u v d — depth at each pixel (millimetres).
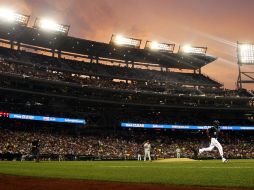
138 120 60656
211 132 18938
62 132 54875
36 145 30484
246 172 10555
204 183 7398
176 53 69375
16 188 6852
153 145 57406
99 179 8789
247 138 65250
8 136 46781
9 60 53906
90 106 58844
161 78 69438
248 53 70125
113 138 57750
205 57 71438
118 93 59750
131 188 6707
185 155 52812
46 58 61031
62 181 8211
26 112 50625
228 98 63688
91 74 62469
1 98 50312
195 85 70312
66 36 58125
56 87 55000
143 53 67562
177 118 64688
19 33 56406
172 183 7551
